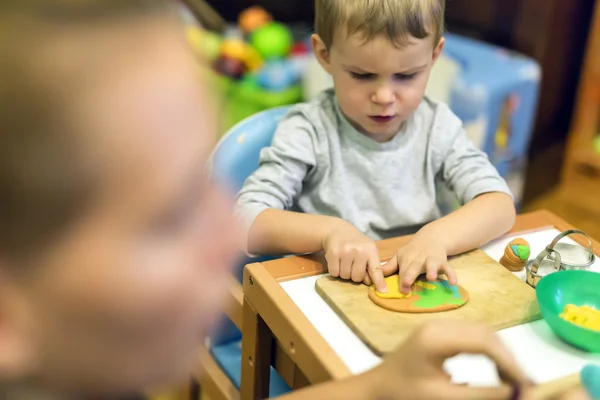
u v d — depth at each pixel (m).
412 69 0.85
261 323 0.72
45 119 0.28
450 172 0.96
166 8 0.33
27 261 0.30
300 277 0.72
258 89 1.93
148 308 0.31
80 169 0.29
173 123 0.31
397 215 0.96
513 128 1.75
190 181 0.32
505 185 0.91
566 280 0.70
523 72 1.70
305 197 0.98
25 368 0.32
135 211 0.30
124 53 0.30
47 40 0.29
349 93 0.87
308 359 0.60
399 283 0.69
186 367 0.35
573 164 2.00
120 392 0.34
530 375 0.59
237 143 0.97
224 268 0.35
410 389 0.49
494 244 0.82
